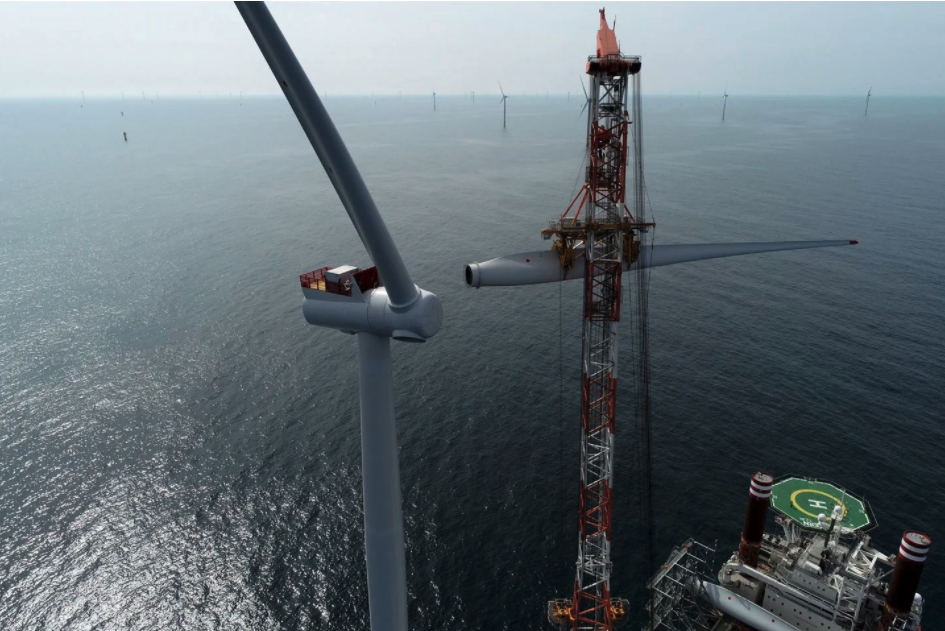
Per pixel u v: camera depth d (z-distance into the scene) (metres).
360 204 21.67
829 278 130.25
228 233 170.50
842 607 46.94
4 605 53.94
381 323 24.64
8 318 112.25
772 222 173.88
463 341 104.75
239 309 116.06
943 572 57.06
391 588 29.66
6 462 71.94
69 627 52.25
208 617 53.38
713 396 85.69
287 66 18.77
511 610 54.62
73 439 76.44
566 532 62.50
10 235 168.75
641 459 73.19
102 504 65.69
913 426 77.94
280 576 57.31
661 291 125.25
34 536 61.38
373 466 28.05
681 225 171.38
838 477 69.31
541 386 89.56
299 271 137.25
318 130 20.06
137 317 112.62
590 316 47.31
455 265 144.12
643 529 63.44
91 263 143.75
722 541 61.91
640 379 90.19
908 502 65.50
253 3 17.25
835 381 88.69
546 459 73.12
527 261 45.06
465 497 67.44
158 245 158.88
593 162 44.72
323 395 86.00
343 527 62.62
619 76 43.78
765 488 49.66
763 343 101.12
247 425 79.38
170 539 61.25
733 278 132.12
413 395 87.44
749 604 49.50
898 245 150.88
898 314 111.12
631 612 55.91
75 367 94.12
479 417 81.81
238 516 64.19
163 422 80.00
